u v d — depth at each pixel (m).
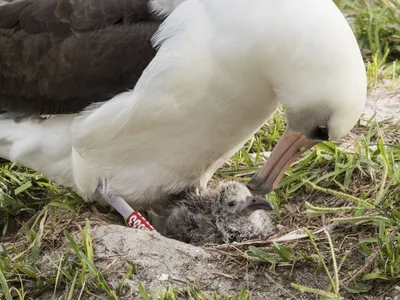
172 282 8.84
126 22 9.34
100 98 9.42
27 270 9.06
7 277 9.09
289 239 9.26
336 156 10.41
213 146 9.55
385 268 8.64
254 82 8.95
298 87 8.78
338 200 10.02
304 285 8.82
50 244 9.48
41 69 9.65
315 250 9.02
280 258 8.95
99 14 9.45
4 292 8.76
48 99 9.66
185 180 9.98
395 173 9.77
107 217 10.06
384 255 8.84
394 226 9.06
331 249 8.53
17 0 10.23
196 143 9.45
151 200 10.18
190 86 8.95
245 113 9.27
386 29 13.04
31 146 9.94
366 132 11.18
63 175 10.13
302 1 8.64
